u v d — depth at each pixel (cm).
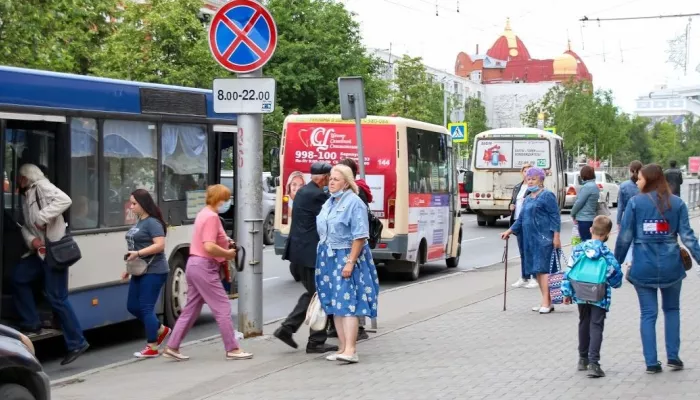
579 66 13200
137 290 1021
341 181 951
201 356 1030
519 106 12112
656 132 13575
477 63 13262
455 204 2070
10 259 1000
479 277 1838
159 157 1188
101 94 1082
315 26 4256
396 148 1705
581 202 1597
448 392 821
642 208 866
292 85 4156
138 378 919
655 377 862
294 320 1034
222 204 1010
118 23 3011
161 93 1193
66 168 1021
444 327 1179
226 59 1109
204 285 994
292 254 1020
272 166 1766
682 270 875
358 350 1034
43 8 2106
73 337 988
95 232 1068
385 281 1823
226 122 1328
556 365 927
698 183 4738
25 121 995
